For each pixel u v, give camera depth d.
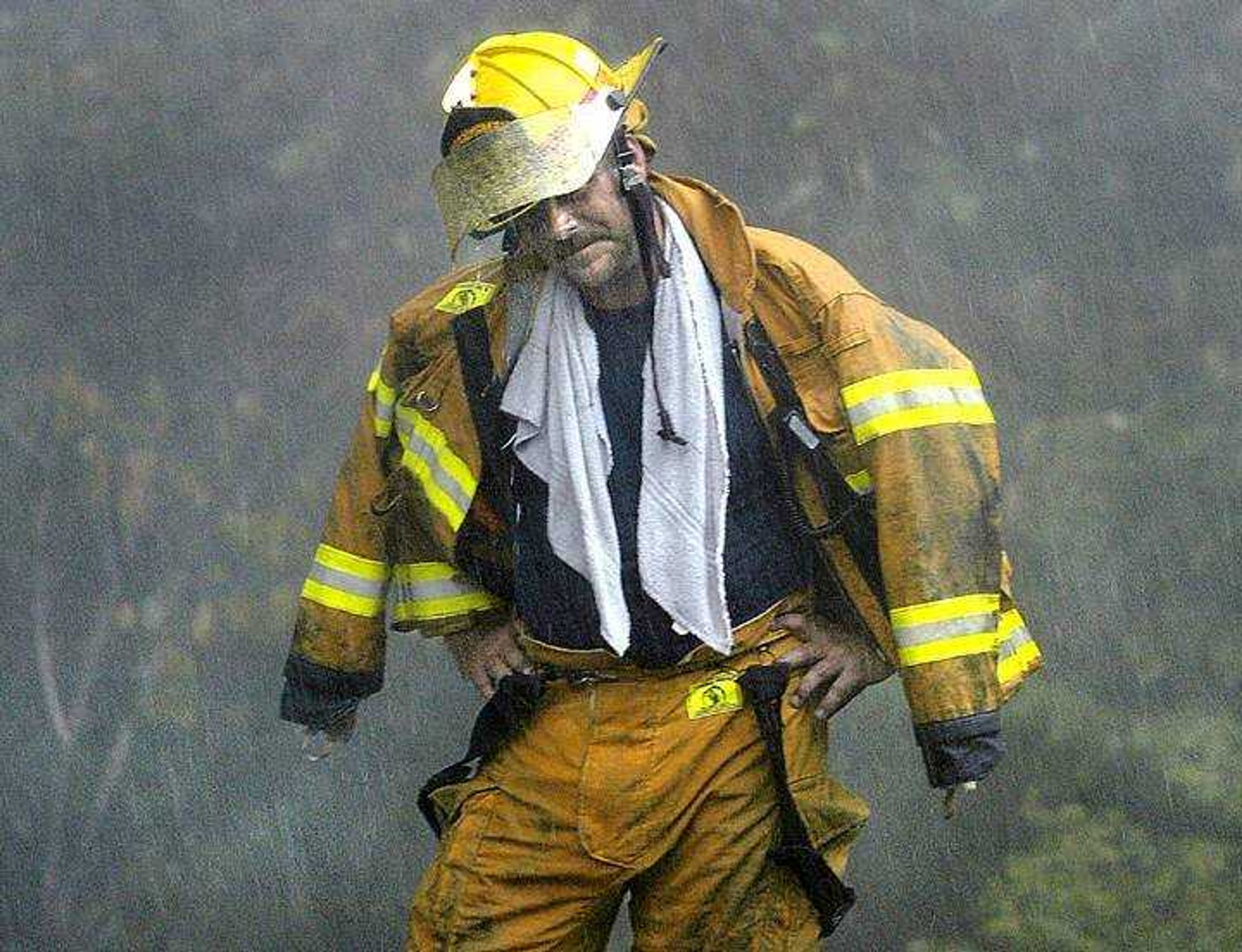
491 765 11.62
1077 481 24.95
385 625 12.21
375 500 11.90
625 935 19.89
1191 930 18.09
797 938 11.27
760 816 11.11
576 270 10.68
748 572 10.96
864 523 10.84
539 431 11.05
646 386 10.88
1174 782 20.25
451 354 11.40
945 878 20.02
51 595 27.59
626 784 11.06
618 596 10.85
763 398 10.85
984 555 10.65
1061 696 21.61
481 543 11.51
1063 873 18.92
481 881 11.44
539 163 10.37
